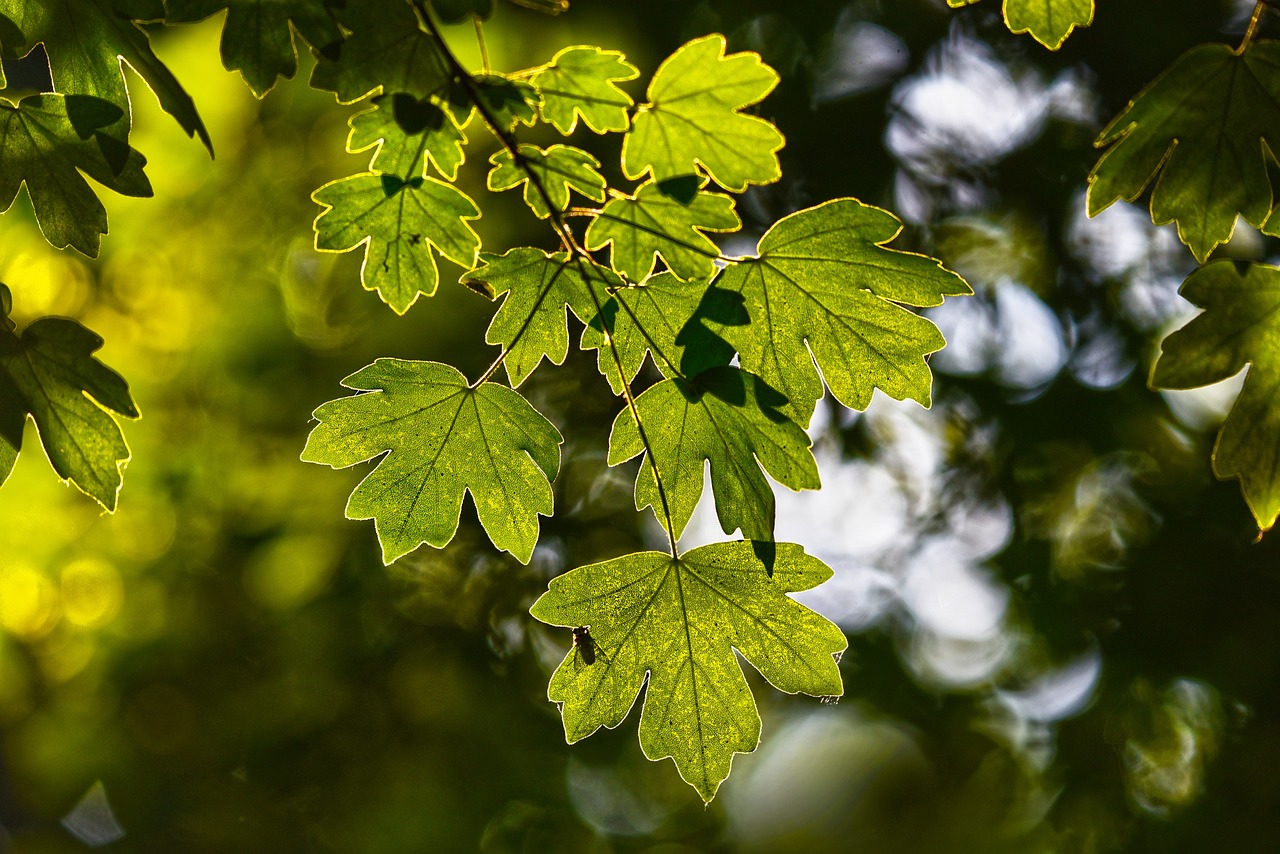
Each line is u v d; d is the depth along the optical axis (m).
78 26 1.71
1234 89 1.82
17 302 5.88
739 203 6.38
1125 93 6.38
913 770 8.30
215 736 6.43
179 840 6.41
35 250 5.83
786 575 1.85
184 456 6.39
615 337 1.90
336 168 6.07
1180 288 1.92
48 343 1.89
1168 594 6.41
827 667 1.91
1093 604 6.55
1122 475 6.80
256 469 6.52
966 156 6.71
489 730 6.50
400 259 1.89
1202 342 1.93
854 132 6.46
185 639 6.44
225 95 5.71
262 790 6.46
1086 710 6.60
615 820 8.08
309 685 6.52
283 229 6.20
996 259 6.93
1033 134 6.64
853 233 1.78
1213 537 6.39
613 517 6.67
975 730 7.14
